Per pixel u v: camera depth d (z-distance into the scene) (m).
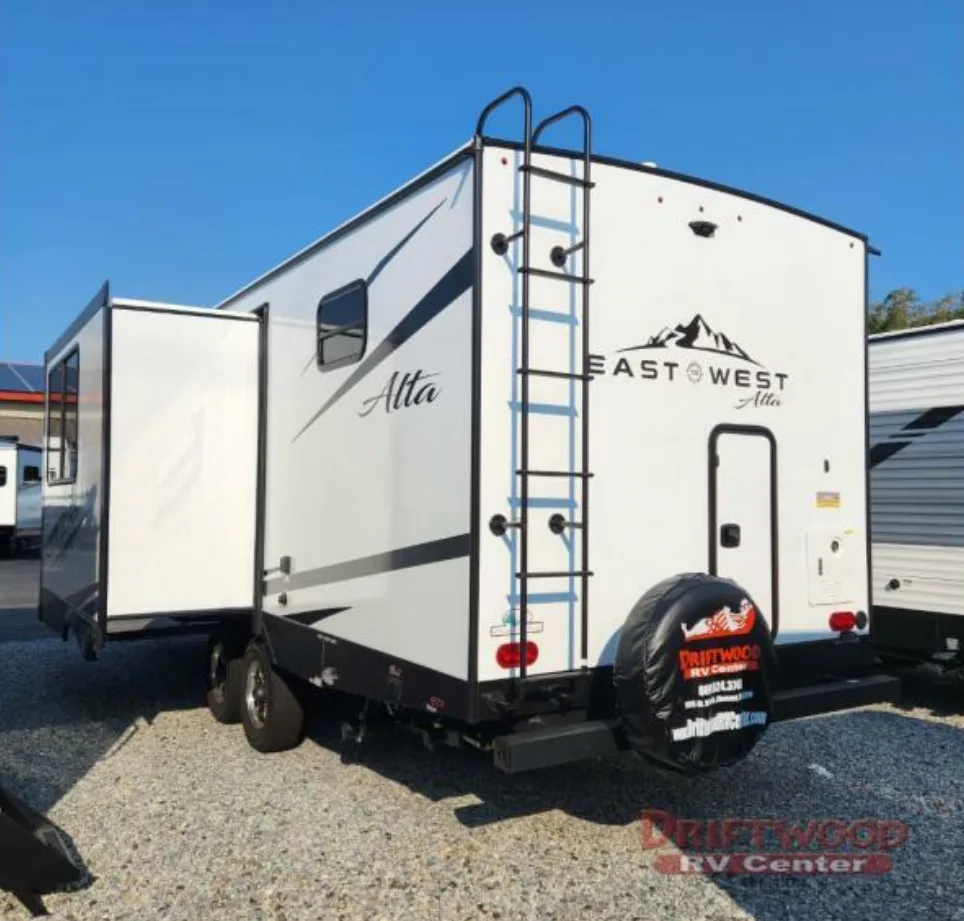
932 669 8.01
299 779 4.94
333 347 4.80
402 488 4.09
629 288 4.07
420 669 3.90
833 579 4.71
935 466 7.01
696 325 4.26
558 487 3.81
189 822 4.34
